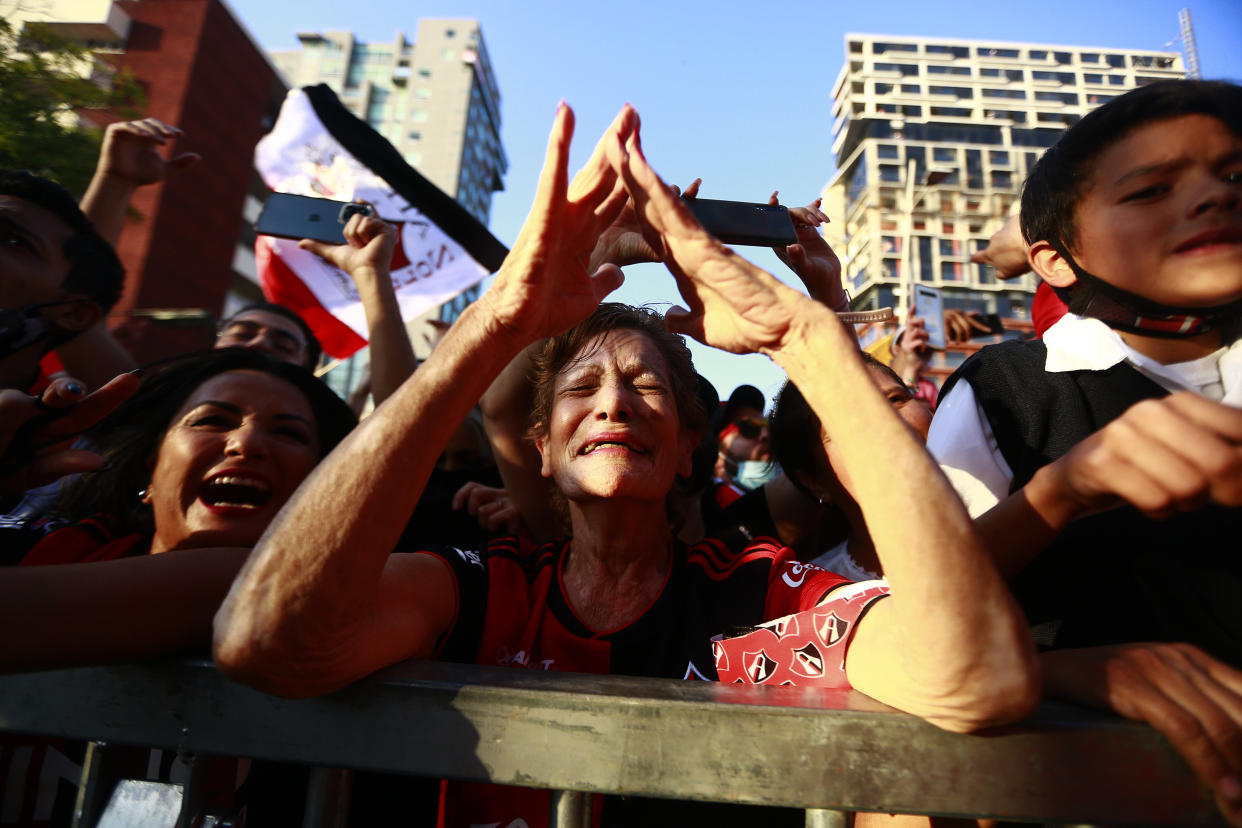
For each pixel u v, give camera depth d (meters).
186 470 1.28
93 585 0.82
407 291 3.28
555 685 0.78
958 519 0.68
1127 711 0.70
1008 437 1.11
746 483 3.21
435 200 3.36
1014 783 0.68
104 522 1.39
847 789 0.69
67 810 1.18
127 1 23.59
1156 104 1.02
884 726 0.70
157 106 23.09
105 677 0.83
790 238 1.13
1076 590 0.97
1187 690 0.70
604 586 1.22
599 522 1.21
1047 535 0.81
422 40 74.38
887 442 0.71
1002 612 0.66
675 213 0.83
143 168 2.45
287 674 0.75
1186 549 0.91
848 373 0.74
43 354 1.51
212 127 24.62
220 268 25.16
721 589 1.20
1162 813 0.66
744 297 0.80
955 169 46.28
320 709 0.78
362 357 34.12
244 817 1.07
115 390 1.00
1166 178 1.01
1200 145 0.98
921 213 42.94
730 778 0.70
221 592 0.89
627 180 0.86
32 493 1.81
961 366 1.26
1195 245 0.98
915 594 0.67
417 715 0.76
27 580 0.81
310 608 0.73
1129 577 0.93
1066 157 1.14
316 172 3.33
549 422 1.38
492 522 1.81
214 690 0.80
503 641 1.15
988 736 0.69
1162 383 1.05
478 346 0.81
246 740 0.79
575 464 1.21
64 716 0.83
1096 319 1.12
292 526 0.75
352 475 0.76
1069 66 54.56
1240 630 0.85
